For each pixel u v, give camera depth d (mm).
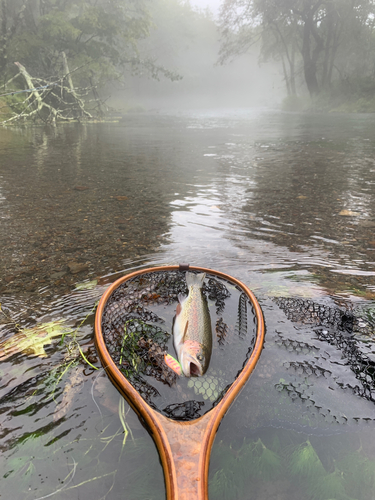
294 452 1518
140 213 4977
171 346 2131
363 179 7090
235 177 7465
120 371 1823
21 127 21547
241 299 2604
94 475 1407
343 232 4250
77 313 2520
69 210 5090
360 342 2229
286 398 1774
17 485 1375
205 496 1215
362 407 1754
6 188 6324
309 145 12742
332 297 2791
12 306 2617
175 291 2723
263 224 4539
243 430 1610
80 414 1680
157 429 1474
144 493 1336
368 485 1403
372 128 19125
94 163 9117
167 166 8758
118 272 3180
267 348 2137
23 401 1758
